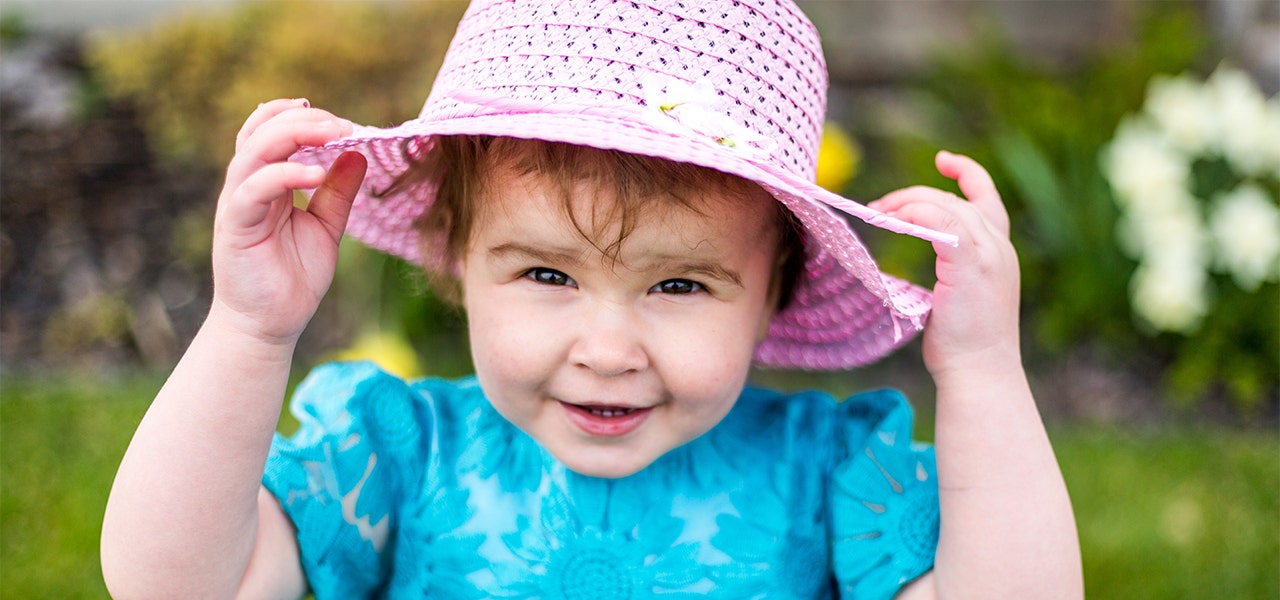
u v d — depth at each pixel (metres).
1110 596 2.56
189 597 1.38
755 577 1.58
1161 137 4.01
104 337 4.12
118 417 3.27
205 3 5.11
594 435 1.43
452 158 1.51
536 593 1.57
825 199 1.30
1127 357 4.07
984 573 1.46
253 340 1.34
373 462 1.61
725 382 1.44
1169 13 4.92
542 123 1.29
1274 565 2.72
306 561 1.54
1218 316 3.94
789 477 1.64
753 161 1.31
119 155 4.89
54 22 5.45
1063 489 1.48
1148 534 2.84
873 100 5.46
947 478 1.50
